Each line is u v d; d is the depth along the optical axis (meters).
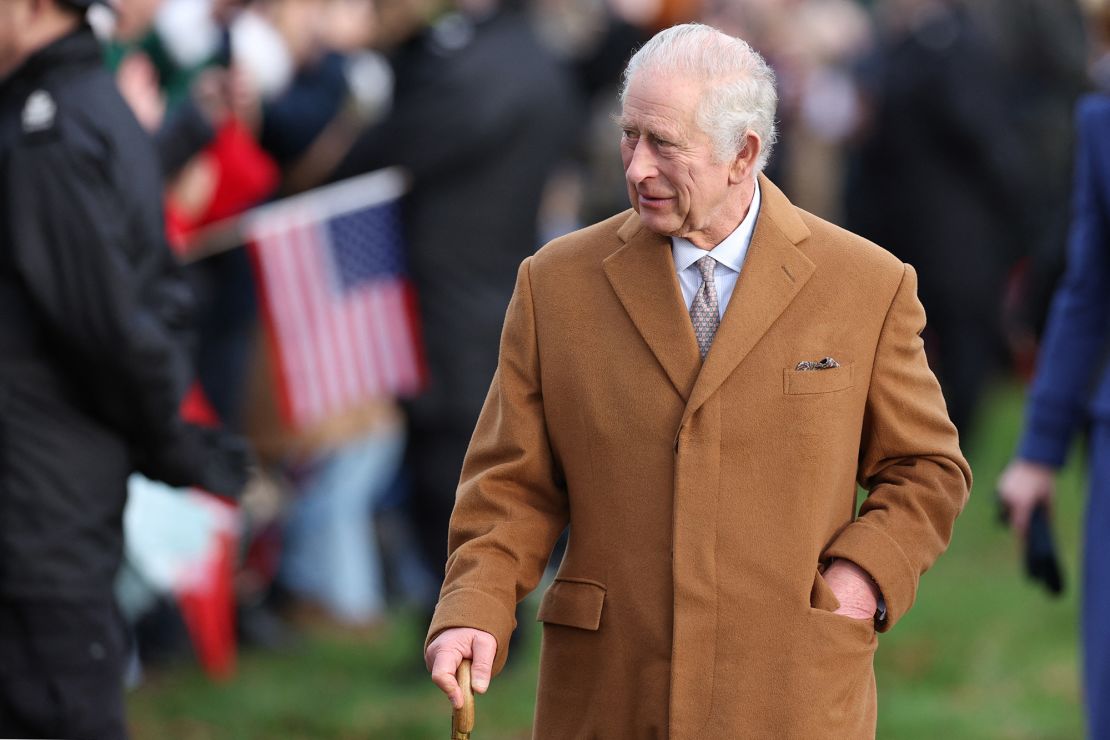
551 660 11.78
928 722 21.89
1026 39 39.16
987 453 36.41
